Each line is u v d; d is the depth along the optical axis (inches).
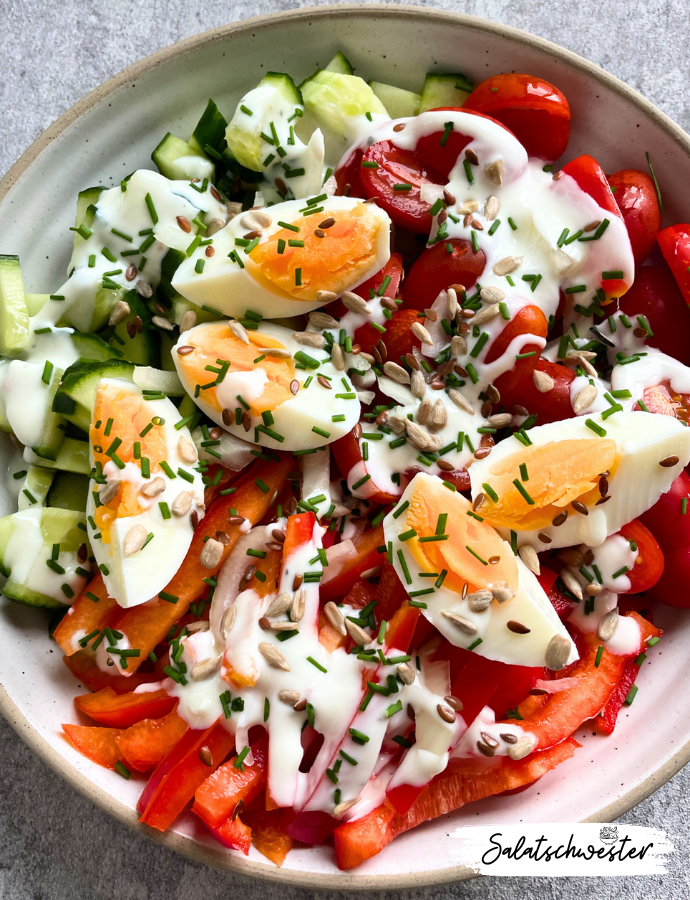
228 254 11.0
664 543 11.5
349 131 11.6
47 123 12.8
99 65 12.8
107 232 11.4
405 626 10.7
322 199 11.1
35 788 12.2
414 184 11.5
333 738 10.6
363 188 11.5
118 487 10.6
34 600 11.2
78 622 11.0
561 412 11.2
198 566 10.9
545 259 11.3
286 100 11.5
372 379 11.3
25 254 11.7
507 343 11.1
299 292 10.9
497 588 10.5
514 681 11.0
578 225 11.2
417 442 11.1
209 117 11.6
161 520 10.7
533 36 11.4
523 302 11.1
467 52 11.6
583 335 11.7
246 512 11.0
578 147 11.9
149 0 12.9
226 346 11.0
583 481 10.7
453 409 11.2
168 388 11.3
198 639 10.8
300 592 10.7
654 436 10.9
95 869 12.2
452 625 10.6
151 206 11.3
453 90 11.7
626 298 11.8
